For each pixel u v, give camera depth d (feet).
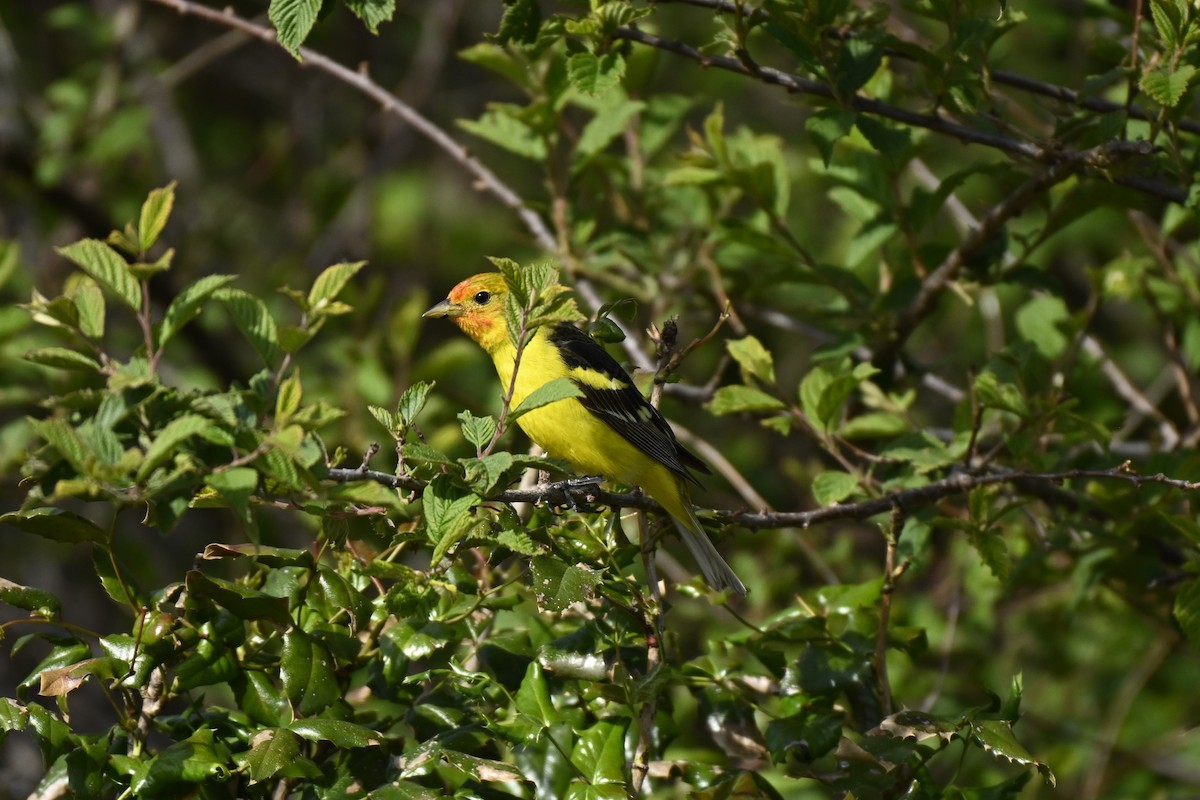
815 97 33.99
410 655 26.04
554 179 45.70
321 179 72.08
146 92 68.03
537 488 28.94
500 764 23.56
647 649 28.37
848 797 24.59
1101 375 53.62
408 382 50.01
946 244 40.73
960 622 47.24
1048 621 47.29
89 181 65.51
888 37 32.55
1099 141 33.42
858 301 41.34
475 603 27.35
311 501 23.62
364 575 27.07
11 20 73.36
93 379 34.04
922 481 35.14
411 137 74.08
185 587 25.30
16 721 23.34
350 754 25.46
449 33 73.97
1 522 22.94
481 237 73.92
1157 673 49.26
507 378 37.63
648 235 46.91
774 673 29.66
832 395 34.27
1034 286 39.11
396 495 23.45
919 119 33.50
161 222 23.21
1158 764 44.93
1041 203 38.17
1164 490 36.47
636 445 33.78
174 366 59.41
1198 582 29.58
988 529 32.09
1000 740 24.72
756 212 45.37
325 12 28.37
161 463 20.85
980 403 34.40
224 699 51.26
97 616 63.77
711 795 25.88
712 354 60.18
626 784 25.34
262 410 22.43
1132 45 33.14
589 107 47.88
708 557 32.37
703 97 50.14
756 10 31.63
